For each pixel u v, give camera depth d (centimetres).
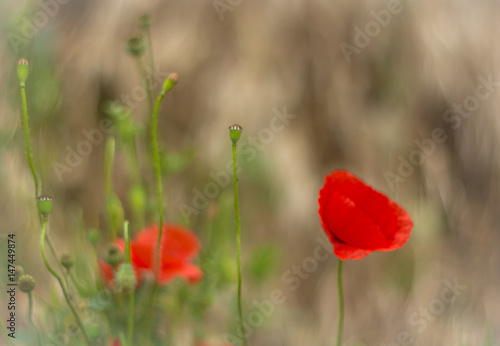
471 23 274
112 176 212
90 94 230
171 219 192
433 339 234
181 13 249
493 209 262
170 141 233
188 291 154
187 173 223
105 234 177
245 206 223
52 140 212
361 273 243
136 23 243
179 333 155
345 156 244
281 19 248
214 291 156
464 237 258
